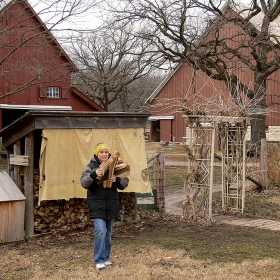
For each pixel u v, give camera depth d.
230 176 10.81
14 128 8.09
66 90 27.59
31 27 11.69
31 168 7.88
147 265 6.14
